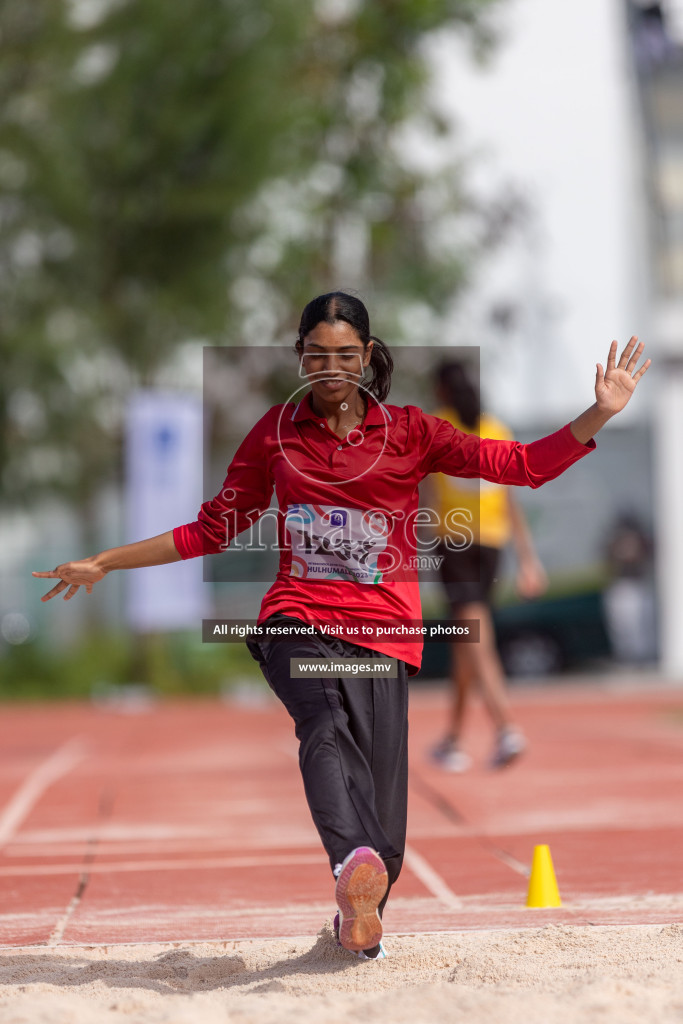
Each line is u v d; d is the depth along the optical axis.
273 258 72.44
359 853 11.50
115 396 70.75
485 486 29.41
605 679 73.81
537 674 71.44
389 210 77.81
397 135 78.19
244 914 16.69
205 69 67.38
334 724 12.49
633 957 12.93
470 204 79.56
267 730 49.19
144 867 20.62
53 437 69.56
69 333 68.19
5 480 69.75
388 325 74.88
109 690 70.81
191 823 25.67
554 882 16.88
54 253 69.50
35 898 18.08
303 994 12.15
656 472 76.38
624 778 31.14
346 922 11.50
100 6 69.19
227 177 67.81
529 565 30.64
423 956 13.42
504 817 25.25
